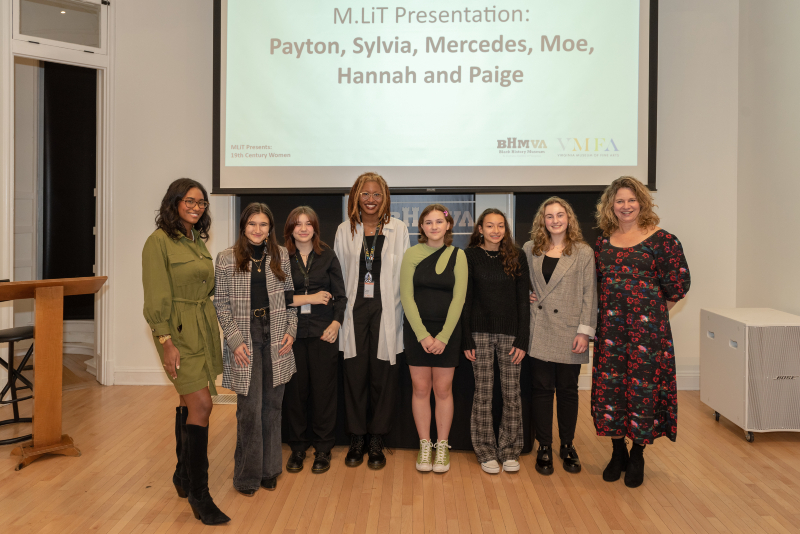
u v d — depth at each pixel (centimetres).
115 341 395
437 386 247
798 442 285
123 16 384
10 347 306
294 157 372
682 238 386
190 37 386
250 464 220
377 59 368
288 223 243
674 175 384
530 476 242
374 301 251
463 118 367
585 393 382
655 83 362
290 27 370
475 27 365
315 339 246
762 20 354
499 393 258
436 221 237
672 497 222
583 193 383
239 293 215
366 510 210
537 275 246
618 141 365
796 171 323
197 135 388
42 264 488
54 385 263
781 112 336
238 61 371
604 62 363
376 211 252
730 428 306
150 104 387
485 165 367
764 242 354
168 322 198
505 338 245
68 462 256
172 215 202
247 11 370
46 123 482
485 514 207
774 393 278
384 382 251
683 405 351
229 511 209
